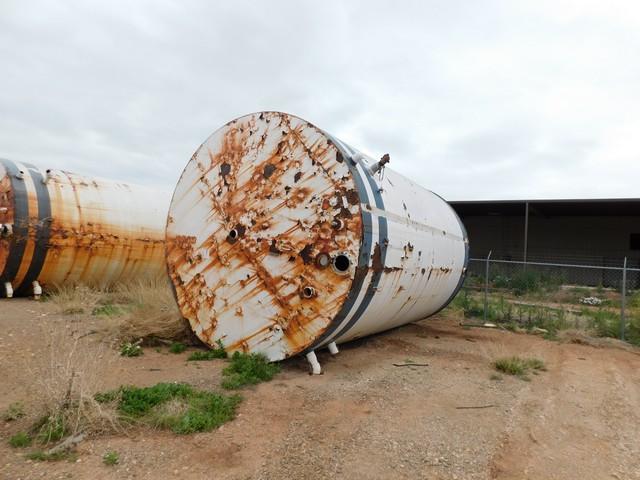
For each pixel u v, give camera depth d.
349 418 4.67
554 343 9.45
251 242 6.45
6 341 6.86
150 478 3.40
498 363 7.02
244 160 6.70
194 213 7.16
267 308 6.25
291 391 5.36
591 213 26.20
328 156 5.98
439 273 8.59
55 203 11.45
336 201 5.84
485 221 29.39
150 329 7.32
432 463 3.84
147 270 13.33
